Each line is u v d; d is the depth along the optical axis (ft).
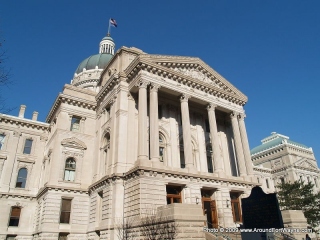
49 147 135.74
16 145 139.95
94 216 108.88
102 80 148.56
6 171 132.46
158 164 96.07
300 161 251.80
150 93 110.22
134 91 115.85
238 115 139.64
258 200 58.18
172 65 122.42
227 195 110.22
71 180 121.90
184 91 120.16
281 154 257.34
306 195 155.84
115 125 111.04
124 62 126.21
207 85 127.85
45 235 105.81
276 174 251.39
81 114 136.98
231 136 144.25
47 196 112.37
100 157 121.90
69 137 128.36
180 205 67.15
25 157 140.26
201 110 138.00
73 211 114.52
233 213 113.50
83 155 128.36
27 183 135.64
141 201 86.07
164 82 114.83
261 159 273.75
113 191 96.89
